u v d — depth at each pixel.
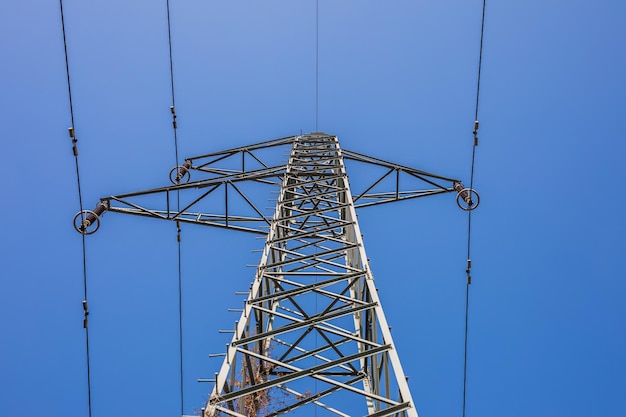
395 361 9.28
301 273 14.87
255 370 12.88
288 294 11.50
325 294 11.64
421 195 19.00
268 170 19.42
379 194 20.08
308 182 16.72
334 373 12.96
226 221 17.44
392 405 8.80
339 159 18.28
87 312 16.17
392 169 19.31
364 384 12.43
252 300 11.09
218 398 8.80
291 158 18.84
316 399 10.62
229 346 9.96
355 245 12.88
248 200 17.25
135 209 17.84
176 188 17.52
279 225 14.66
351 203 14.56
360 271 11.95
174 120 19.89
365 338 12.37
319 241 14.75
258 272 12.40
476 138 18.09
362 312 14.13
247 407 12.60
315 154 19.45
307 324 10.64
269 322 14.23
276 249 13.41
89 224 16.28
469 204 18.11
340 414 10.48
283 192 15.78
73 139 16.12
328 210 14.64
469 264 17.80
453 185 19.17
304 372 9.34
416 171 19.27
